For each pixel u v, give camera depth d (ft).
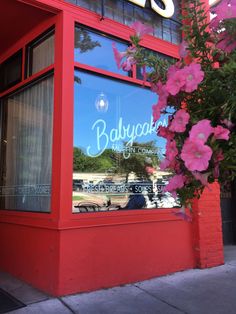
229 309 13.69
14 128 19.34
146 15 19.20
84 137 16.15
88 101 16.48
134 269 16.74
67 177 15.14
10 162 19.35
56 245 14.76
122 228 16.53
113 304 13.94
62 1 15.87
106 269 15.79
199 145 5.08
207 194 19.81
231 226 26.71
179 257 18.66
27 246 16.51
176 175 5.93
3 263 18.29
